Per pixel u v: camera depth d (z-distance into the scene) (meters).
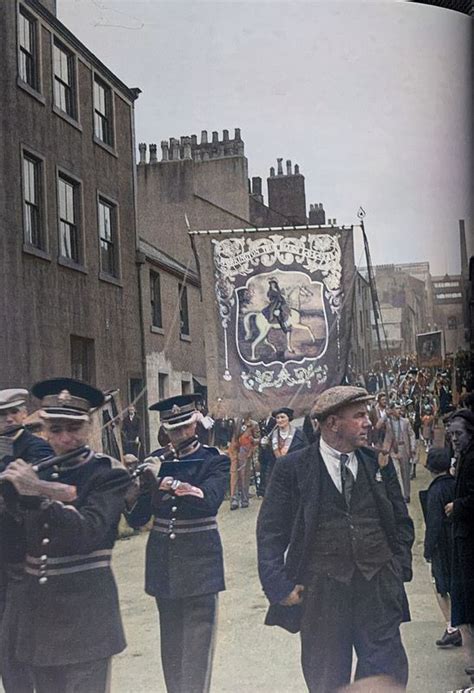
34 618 5.77
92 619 5.79
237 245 6.33
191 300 6.24
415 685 6.14
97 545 5.82
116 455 5.93
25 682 5.81
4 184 5.89
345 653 5.97
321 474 6.04
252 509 6.02
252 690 5.95
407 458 6.30
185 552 5.93
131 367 6.09
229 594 5.97
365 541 6.01
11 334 5.89
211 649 5.95
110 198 6.17
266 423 6.14
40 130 6.02
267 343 6.29
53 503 5.79
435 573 6.27
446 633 6.27
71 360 5.98
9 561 5.80
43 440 5.86
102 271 6.12
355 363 6.38
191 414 6.10
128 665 5.85
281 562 5.99
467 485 6.33
